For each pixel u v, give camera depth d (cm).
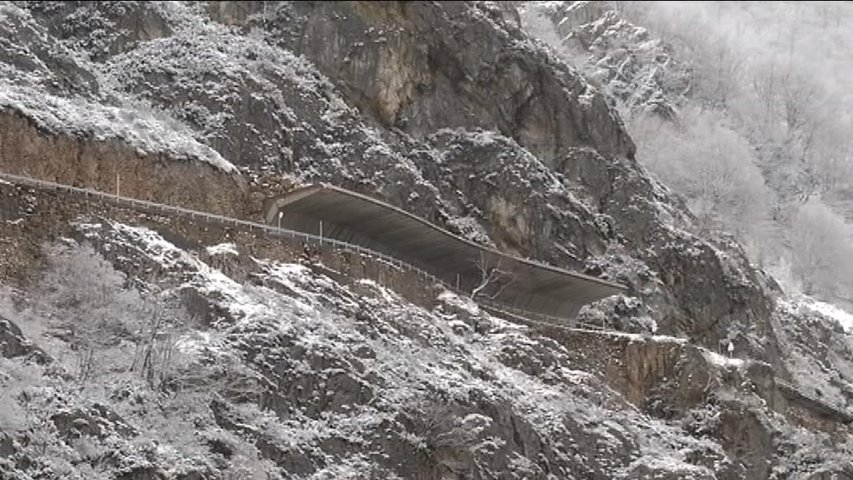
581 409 5753
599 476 5475
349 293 5512
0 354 4122
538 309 7031
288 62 7231
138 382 4347
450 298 6212
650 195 8325
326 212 5972
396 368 5031
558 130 8206
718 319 7969
